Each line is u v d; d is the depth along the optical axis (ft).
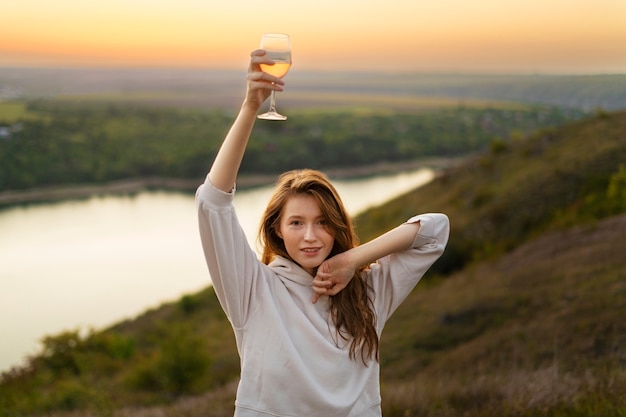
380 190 308.81
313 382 6.01
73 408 35.70
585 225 69.21
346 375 6.20
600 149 105.19
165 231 235.20
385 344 50.72
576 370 19.79
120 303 143.64
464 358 39.52
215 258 6.03
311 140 419.13
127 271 175.11
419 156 434.71
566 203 94.94
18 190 330.13
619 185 84.33
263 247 6.98
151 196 330.75
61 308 138.82
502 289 54.39
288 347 6.01
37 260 189.88
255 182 353.92
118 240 220.43
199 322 99.66
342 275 6.25
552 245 65.26
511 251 79.87
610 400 13.88
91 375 63.87
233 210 6.01
